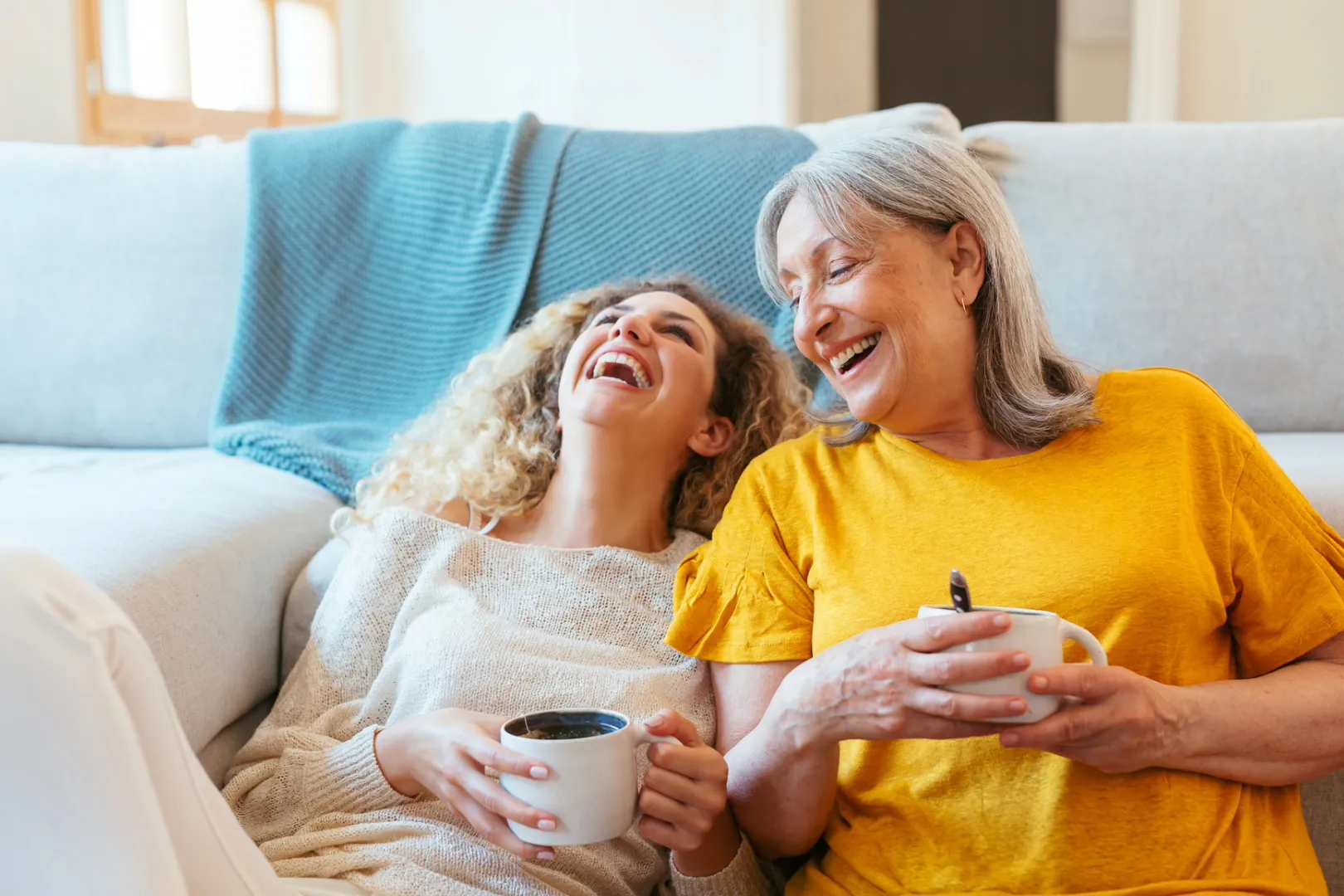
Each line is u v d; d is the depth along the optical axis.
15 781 0.79
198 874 0.88
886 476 1.17
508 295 1.89
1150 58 3.98
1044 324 1.18
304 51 4.65
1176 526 1.04
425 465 1.51
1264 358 1.85
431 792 1.18
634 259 1.86
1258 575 1.06
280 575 1.51
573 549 1.37
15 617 0.79
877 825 1.10
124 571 1.22
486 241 1.90
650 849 1.23
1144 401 1.12
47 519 1.34
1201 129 1.93
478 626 1.26
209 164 2.10
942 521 1.12
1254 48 3.88
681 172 1.89
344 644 1.33
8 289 2.07
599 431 1.39
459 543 1.34
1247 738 0.99
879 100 6.43
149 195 2.08
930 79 6.38
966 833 1.04
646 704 1.22
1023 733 0.90
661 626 1.31
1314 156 1.87
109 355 2.05
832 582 1.15
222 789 1.33
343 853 1.14
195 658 1.27
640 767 1.21
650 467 1.42
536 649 1.26
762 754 1.07
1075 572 1.04
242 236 2.05
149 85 3.50
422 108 5.05
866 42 6.34
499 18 4.94
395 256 1.96
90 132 3.04
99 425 2.06
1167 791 0.99
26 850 0.80
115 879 0.80
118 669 0.83
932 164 1.11
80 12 2.96
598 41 4.86
